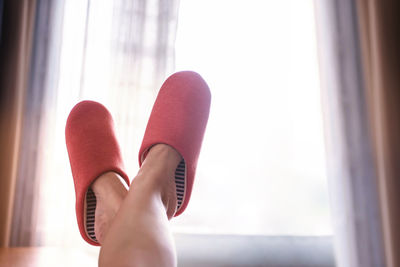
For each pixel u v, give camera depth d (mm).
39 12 1380
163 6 1478
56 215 1298
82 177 680
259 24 1705
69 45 1484
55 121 1344
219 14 1685
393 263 1345
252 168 1574
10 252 919
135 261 406
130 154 1337
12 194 1212
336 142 1488
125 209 479
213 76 1620
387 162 1417
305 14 1763
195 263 1419
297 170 1602
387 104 1451
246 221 1534
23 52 1280
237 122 1599
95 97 1400
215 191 1544
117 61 1398
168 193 583
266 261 1472
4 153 1205
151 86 1404
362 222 1424
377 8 1529
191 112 713
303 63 1709
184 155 647
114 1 1447
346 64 1568
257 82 1646
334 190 1455
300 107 1665
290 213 1555
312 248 1538
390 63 1480
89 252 1263
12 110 1229
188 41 1634
